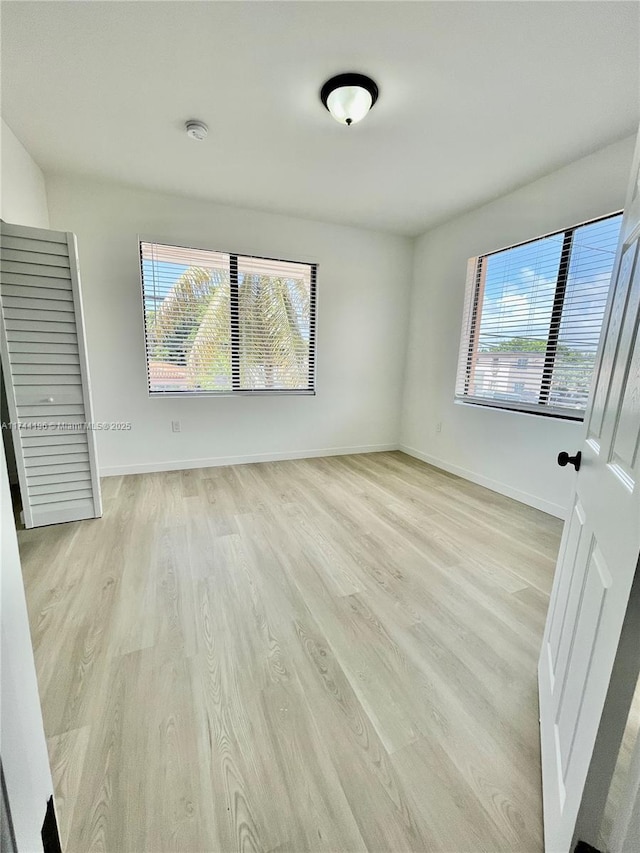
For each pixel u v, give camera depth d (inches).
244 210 128.0
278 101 73.1
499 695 47.8
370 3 51.9
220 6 52.7
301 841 32.9
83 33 57.3
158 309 125.1
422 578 72.9
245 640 55.6
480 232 124.6
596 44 57.3
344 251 146.9
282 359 146.0
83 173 105.0
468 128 80.4
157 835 32.9
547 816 32.9
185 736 41.3
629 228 35.9
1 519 18.2
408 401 167.5
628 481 25.5
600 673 25.3
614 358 34.7
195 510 101.8
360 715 44.5
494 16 53.2
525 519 101.3
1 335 79.7
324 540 87.1
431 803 35.9
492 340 124.3
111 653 52.4
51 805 23.4
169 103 74.2
